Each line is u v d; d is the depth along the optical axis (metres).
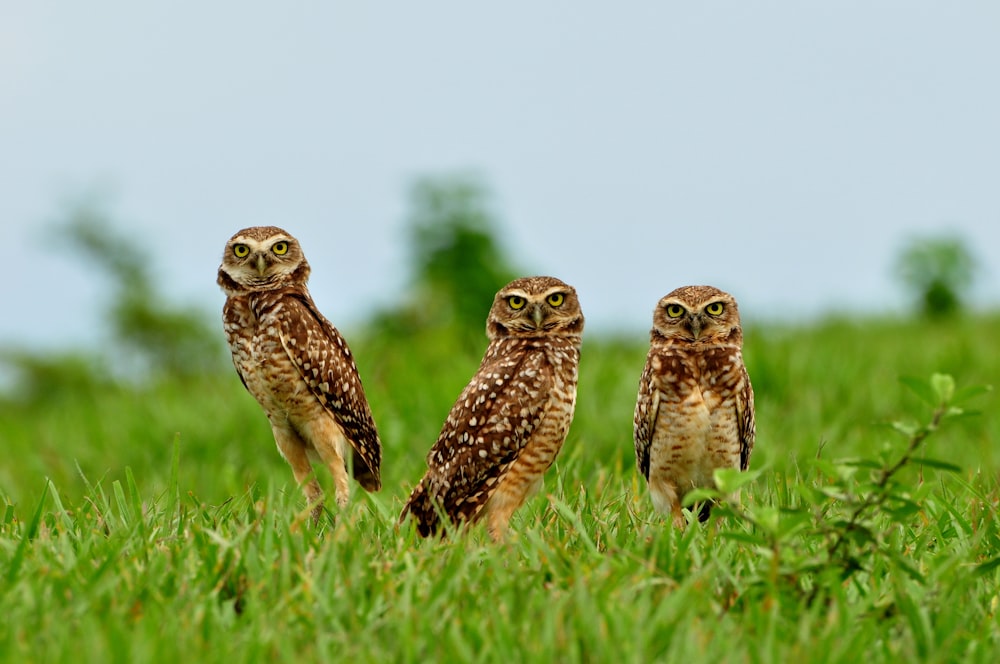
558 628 7.20
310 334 13.00
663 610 7.53
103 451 19.08
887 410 19.00
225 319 13.27
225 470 16.30
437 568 8.54
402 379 19.81
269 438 18.58
